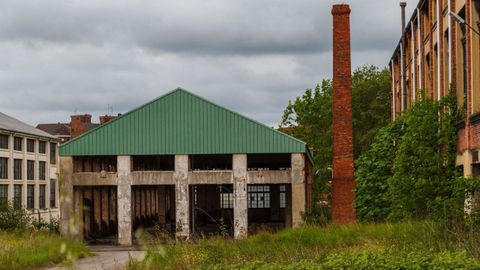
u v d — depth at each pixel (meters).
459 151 24.31
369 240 22.39
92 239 47.50
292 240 25.06
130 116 45.12
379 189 31.64
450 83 24.88
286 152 44.41
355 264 14.15
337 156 40.19
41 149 71.50
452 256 14.07
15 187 64.19
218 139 44.88
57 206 75.50
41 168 71.31
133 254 34.38
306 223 38.38
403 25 39.66
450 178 24.94
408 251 16.84
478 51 21.58
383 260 14.18
